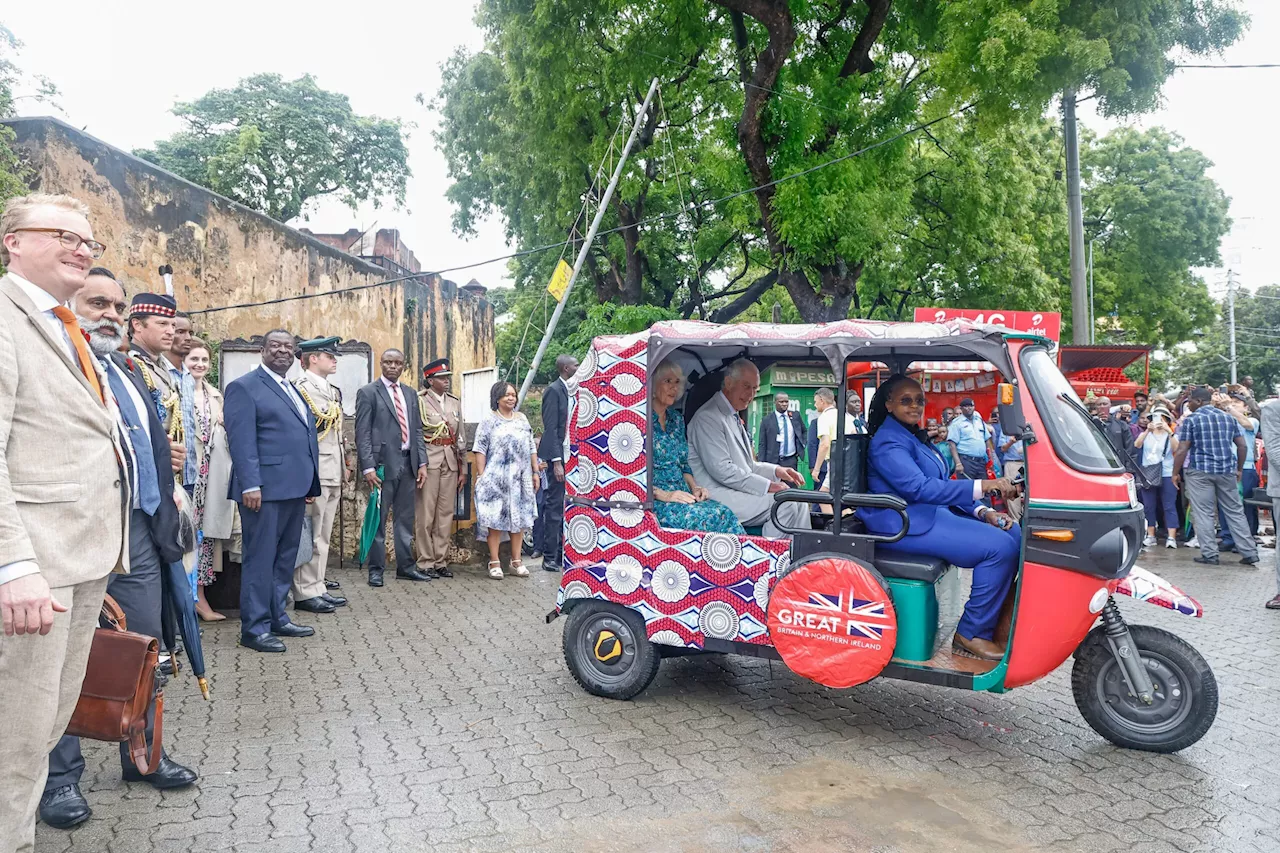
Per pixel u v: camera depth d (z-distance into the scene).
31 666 2.60
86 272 2.91
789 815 3.61
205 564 6.68
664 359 5.16
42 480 2.67
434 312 23.77
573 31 17.59
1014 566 4.47
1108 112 13.76
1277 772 4.15
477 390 18.88
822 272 16.16
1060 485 4.15
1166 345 37.00
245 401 5.94
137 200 12.52
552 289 14.45
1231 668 6.01
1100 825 3.57
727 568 4.76
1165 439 12.06
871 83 15.96
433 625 6.83
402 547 8.60
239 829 3.41
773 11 14.38
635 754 4.25
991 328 4.29
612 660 5.07
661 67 17.42
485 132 22.50
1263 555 11.47
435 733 4.50
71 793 3.47
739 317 24.17
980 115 14.48
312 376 7.34
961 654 4.54
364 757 4.16
